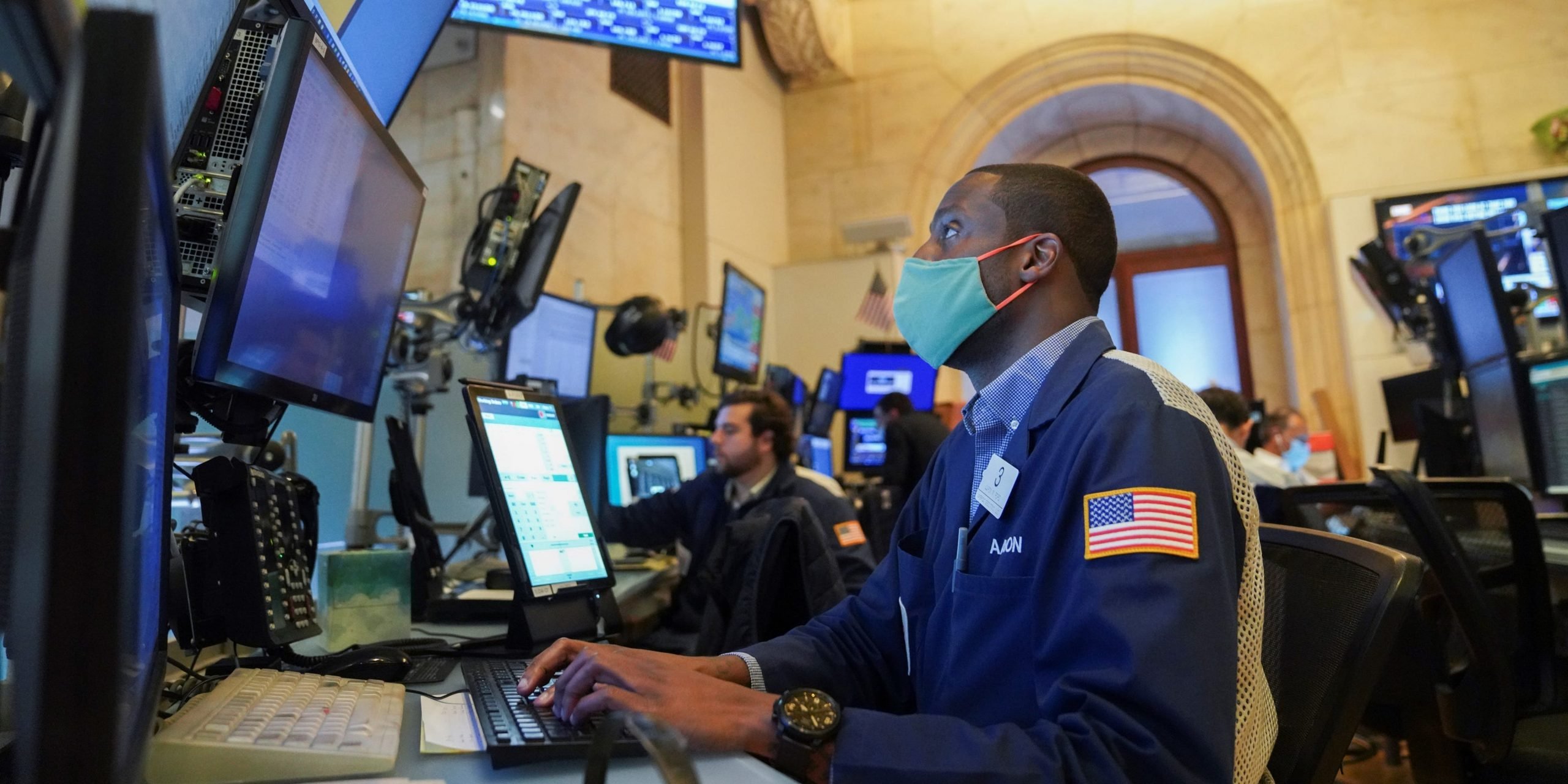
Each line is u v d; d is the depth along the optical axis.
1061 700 0.70
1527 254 3.23
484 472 1.23
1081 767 0.64
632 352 3.17
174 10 0.76
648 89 5.51
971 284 1.02
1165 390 0.83
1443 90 5.75
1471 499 1.56
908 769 0.66
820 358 6.45
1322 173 5.86
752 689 0.86
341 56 1.33
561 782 0.62
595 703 0.72
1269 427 4.85
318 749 0.62
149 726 0.52
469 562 2.24
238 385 0.95
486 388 1.31
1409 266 3.38
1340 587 0.93
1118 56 6.41
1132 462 0.76
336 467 2.22
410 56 1.81
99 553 0.34
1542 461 2.14
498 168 4.18
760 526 1.70
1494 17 5.74
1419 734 1.56
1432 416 2.81
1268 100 6.04
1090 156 7.40
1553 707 1.50
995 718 0.82
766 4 6.05
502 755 0.65
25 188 0.55
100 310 0.34
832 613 1.14
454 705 0.84
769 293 6.58
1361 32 5.94
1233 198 7.07
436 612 1.50
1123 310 7.38
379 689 0.83
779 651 1.01
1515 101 5.63
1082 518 0.78
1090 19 6.48
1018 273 1.01
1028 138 7.11
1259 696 0.82
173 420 0.69
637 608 2.35
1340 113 5.89
